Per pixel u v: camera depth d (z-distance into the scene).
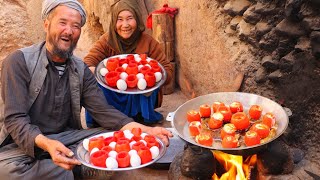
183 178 2.48
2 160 2.63
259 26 2.92
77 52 5.43
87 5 5.36
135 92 3.11
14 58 2.69
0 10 5.50
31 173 2.62
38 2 5.67
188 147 2.48
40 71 2.71
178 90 4.36
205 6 3.57
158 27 4.18
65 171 2.66
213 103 2.67
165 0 4.36
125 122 2.88
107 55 3.66
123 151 2.50
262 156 2.39
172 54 4.27
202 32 3.67
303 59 2.60
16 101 2.63
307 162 2.57
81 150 2.59
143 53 3.62
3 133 2.74
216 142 2.35
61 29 2.62
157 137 2.70
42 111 2.78
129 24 3.49
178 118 2.56
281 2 2.76
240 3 3.21
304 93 2.64
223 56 3.40
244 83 3.16
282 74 2.75
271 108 2.54
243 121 2.39
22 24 5.51
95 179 2.88
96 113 2.96
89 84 2.95
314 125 2.61
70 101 2.86
